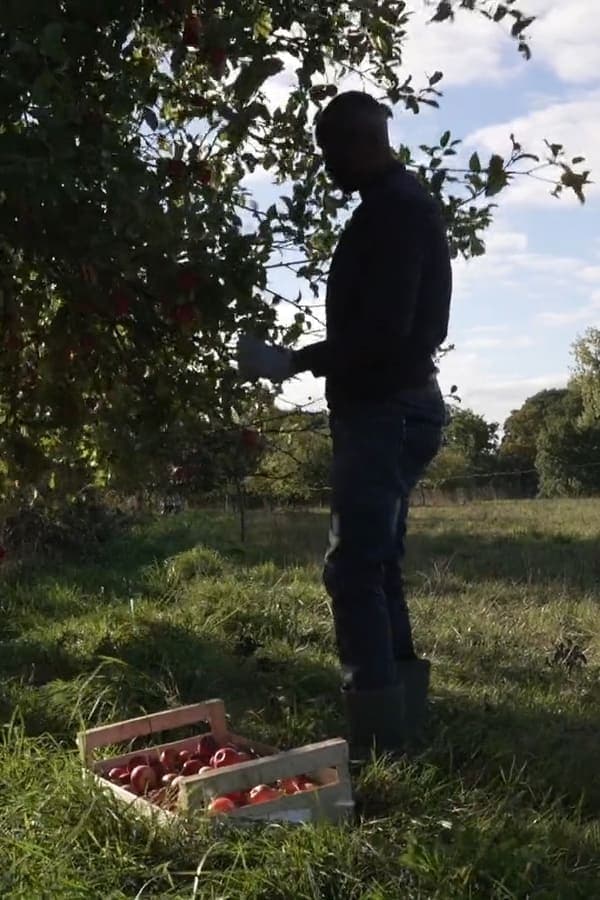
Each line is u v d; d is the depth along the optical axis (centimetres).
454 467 2736
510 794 407
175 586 893
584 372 4775
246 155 413
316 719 500
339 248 407
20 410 411
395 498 415
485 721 505
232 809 349
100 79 336
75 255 328
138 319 358
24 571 939
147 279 334
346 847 332
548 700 553
